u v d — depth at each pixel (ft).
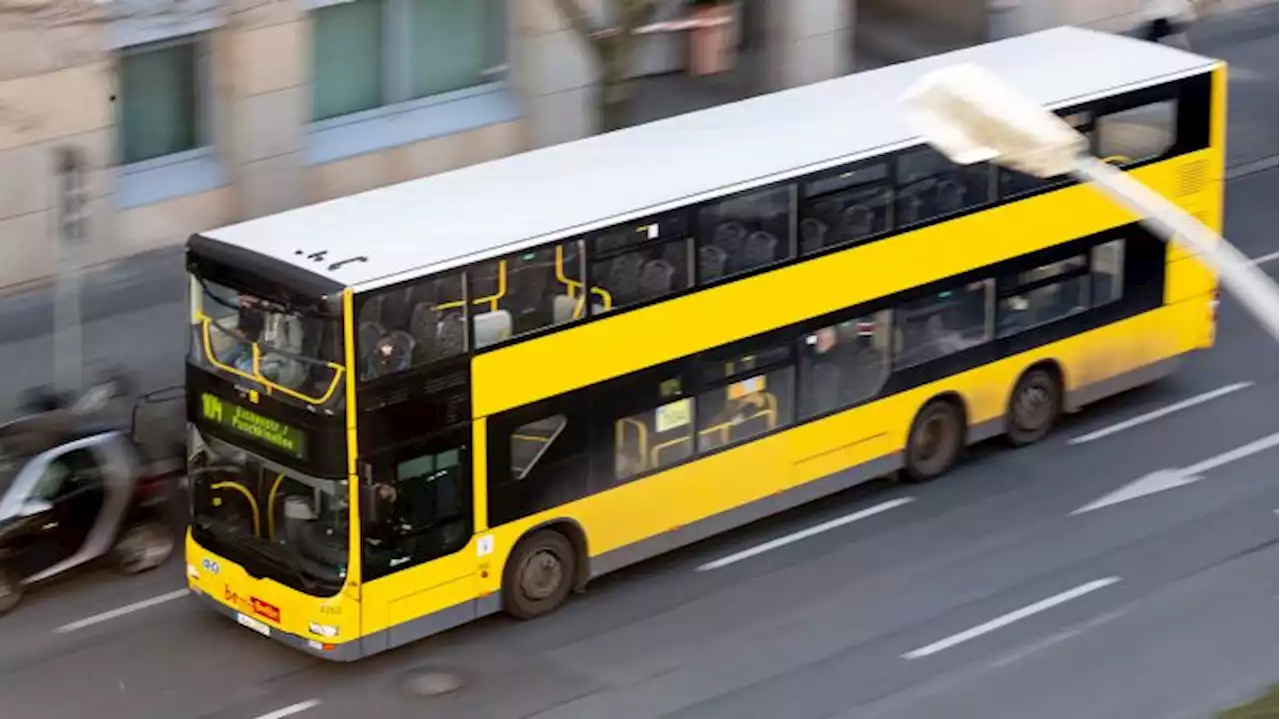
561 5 112.78
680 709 78.13
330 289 75.25
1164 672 80.38
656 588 88.17
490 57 140.26
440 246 78.74
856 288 91.71
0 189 116.47
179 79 125.90
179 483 91.66
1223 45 162.81
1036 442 102.06
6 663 81.56
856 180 90.43
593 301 82.74
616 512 85.87
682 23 152.46
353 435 76.48
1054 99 96.58
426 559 80.07
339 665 81.76
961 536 92.68
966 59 102.83
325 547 78.02
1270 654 81.56
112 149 121.39
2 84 114.73
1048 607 85.97
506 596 83.61
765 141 91.09
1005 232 96.78
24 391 105.40
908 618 85.25
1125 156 99.86
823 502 96.37
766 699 78.69
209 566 82.33
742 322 87.86
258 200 128.67
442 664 81.76
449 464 79.92
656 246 84.23
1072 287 100.78
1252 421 104.63
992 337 98.02
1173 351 105.81
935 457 97.96
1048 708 77.71
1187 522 93.56
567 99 140.36
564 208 82.89
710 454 88.43
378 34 134.41
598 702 78.84
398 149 134.62
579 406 83.41
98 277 120.67
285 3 125.90
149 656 82.48
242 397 79.46
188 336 81.51
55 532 85.76
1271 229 128.67
